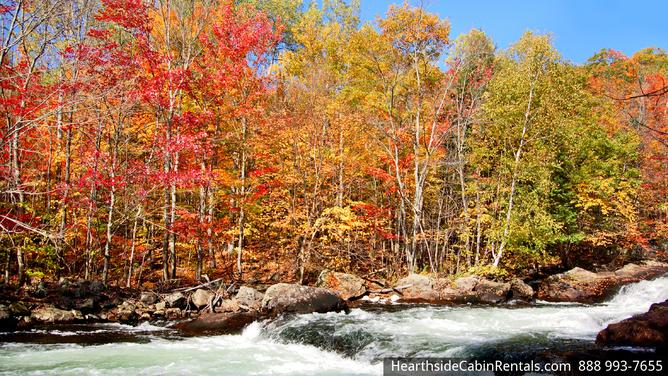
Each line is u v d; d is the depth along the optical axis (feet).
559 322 44.80
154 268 77.20
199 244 62.23
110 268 69.36
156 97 54.95
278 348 37.70
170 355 34.68
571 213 82.74
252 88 66.08
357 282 65.21
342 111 77.71
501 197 77.10
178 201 75.77
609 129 94.58
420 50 76.84
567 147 81.66
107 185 50.83
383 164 89.20
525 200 75.31
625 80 106.22
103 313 46.57
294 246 78.28
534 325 43.42
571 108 81.41
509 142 76.79
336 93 90.38
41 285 47.42
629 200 89.92
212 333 42.60
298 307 50.47
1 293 44.80
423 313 51.06
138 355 34.35
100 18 53.93
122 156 59.26
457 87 86.22
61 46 50.67
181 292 54.03
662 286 62.49
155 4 66.69
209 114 60.08
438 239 85.35
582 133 82.17
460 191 89.86
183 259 82.07
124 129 58.85
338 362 33.91
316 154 74.18
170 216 63.82
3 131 41.01
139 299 50.60
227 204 69.97
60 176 60.49
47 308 44.32
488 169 81.51
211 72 64.59
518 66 79.56
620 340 30.50
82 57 46.60
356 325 42.80
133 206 55.88
